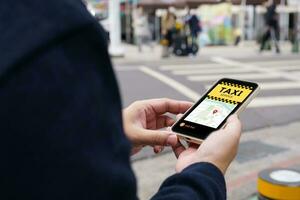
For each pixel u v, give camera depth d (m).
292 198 3.40
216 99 1.51
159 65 16.45
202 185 0.98
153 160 5.70
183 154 1.31
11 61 0.69
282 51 21.56
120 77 13.29
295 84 12.02
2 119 0.69
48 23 0.72
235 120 1.31
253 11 27.02
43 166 0.71
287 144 6.57
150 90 11.17
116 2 18.73
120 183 0.78
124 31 29.73
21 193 0.70
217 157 1.13
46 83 0.71
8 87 0.69
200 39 25.38
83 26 0.75
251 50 22.52
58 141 0.71
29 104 0.70
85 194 0.74
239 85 1.55
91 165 0.74
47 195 0.71
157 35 27.98
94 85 0.76
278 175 3.58
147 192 4.77
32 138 0.70
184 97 10.42
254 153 6.05
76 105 0.73
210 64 16.61
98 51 0.78
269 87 11.51
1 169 0.69
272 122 7.97
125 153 0.81
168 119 1.65
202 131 1.37
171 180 1.00
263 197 3.53
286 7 26.73
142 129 1.46
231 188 4.82
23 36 0.70
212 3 26.27
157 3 27.83
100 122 0.76
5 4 0.72
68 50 0.74
